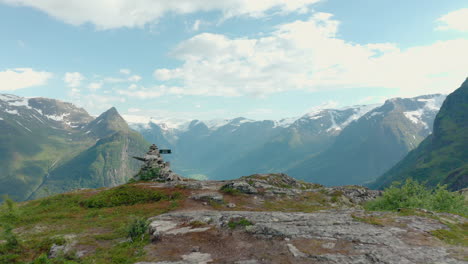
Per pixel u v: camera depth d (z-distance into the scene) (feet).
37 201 167.12
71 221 118.21
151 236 80.48
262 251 60.18
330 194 216.74
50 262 62.34
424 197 112.68
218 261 56.80
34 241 82.64
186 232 80.79
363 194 230.48
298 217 87.92
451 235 63.26
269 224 78.23
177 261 58.95
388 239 61.36
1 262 67.51
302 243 62.39
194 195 166.71
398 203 113.60
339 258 52.29
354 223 77.36
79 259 67.31
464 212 101.86
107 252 71.36
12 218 119.85
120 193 167.02
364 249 56.08
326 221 80.59
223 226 83.66
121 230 97.76
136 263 59.82
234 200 171.12
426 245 56.95
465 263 46.75
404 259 49.73
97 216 128.98
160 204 151.12
